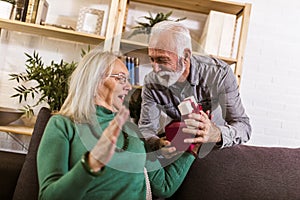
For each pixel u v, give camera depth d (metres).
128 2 2.78
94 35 2.49
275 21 2.96
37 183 1.58
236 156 1.84
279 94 2.93
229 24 2.60
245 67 2.91
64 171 1.32
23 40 2.74
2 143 2.72
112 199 1.40
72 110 1.47
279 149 1.93
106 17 2.80
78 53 2.79
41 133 1.69
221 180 1.77
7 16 2.45
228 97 1.90
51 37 2.72
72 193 1.16
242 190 1.75
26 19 2.48
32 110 2.51
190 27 2.86
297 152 1.93
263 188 1.76
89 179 1.12
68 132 1.43
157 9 2.84
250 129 2.05
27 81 2.72
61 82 2.34
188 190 1.77
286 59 2.95
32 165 1.61
